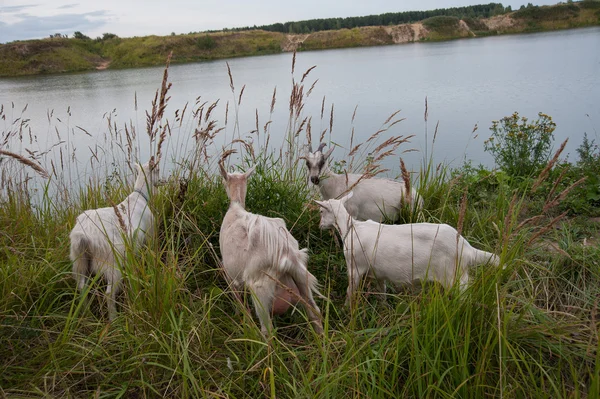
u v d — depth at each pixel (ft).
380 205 19.83
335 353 11.16
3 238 15.64
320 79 88.74
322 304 14.62
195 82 87.35
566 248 15.62
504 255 11.12
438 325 10.35
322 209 15.88
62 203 21.45
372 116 51.06
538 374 10.62
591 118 43.50
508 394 9.31
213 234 16.70
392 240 14.10
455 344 9.82
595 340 10.89
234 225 14.10
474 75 83.87
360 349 10.29
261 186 18.26
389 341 11.19
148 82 88.63
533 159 26.45
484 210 19.84
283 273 12.82
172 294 12.48
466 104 55.62
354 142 39.01
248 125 48.37
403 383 10.49
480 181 23.65
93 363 11.27
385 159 34.99
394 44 220.43
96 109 57.88
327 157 21.56
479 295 10.73
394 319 12.09
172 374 10.91
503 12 261.03
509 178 23.40
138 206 16.60
